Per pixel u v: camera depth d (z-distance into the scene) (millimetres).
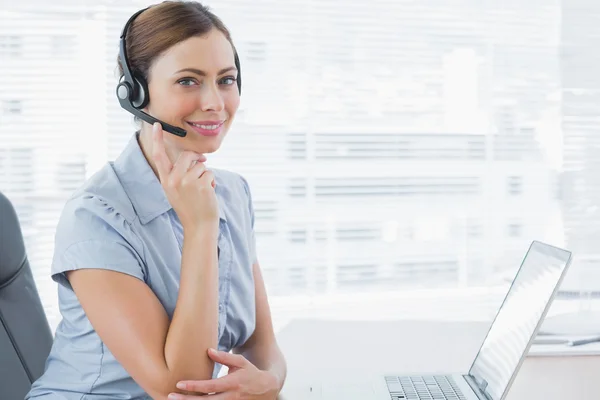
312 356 1709
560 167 2256
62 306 1242
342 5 2150
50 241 2076
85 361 1202
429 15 2193
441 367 1628
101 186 1230
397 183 2211
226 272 1349
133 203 1228
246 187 1555
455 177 2238
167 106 1172
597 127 2250
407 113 2205
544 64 2244
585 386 1451
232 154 2133
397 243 2217
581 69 2236
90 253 1146
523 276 1398
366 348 1778
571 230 2254
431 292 2230
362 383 1411
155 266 1204
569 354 1690
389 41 2182
